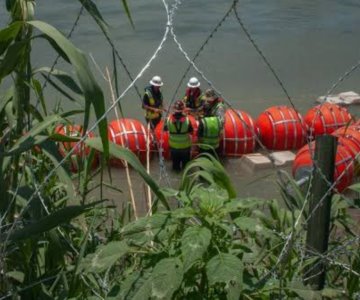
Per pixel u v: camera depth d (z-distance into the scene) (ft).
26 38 9.95
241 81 65.26
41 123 10.24
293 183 13.12
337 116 48.65
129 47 76.13
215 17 92.73
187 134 42.11
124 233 10.07
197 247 9.21
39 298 10.84
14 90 10.54
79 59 8.79
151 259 9.82
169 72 66.80
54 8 94.32
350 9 100.27
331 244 14.11
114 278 11.70
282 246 12.54
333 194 13.61
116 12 94.43
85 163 13.47
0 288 10.21
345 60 74.43
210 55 74.13
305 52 77.41
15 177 11.12
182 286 9.81
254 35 84.17
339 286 13.26
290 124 47.96
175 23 88.69
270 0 104.88
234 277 9.03
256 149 48.44
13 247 11.41
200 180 12.91
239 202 10.30
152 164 42.88
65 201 13.71
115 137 42.88
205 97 45.47
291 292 10.59
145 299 9.17
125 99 56.34
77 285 10.98
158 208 13.01
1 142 10.49
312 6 101.71
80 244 12.54
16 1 10.12
